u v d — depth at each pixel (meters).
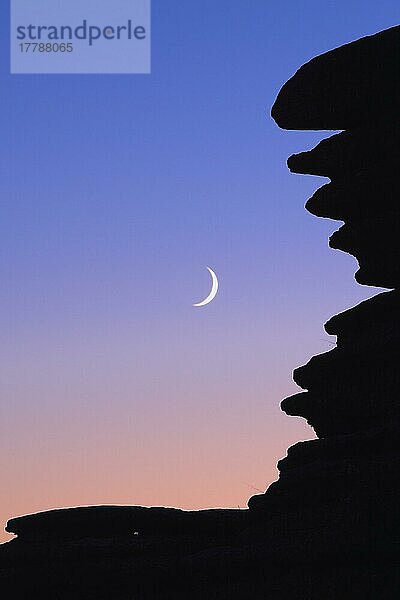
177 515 24.25
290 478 21.95
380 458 21.03
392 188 22.39
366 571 19.84
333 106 22.92
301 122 23.69
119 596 22.41
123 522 24.17
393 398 21.69
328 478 21.20
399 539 19.67
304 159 24.00
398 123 22.20
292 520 21.19
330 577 20.11
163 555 22.55
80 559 22.94
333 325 23.70
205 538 23.22
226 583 21.45
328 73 22.67
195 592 21.78
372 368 22.19
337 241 23.84
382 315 22.70
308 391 23.55
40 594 22.98
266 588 20.86
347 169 23.42
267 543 21.03
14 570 23.34
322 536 20.23
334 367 22.73
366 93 22.27
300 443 22.94
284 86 23.83
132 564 22.42
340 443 22.00
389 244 22.70
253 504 22.98
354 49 22.28
